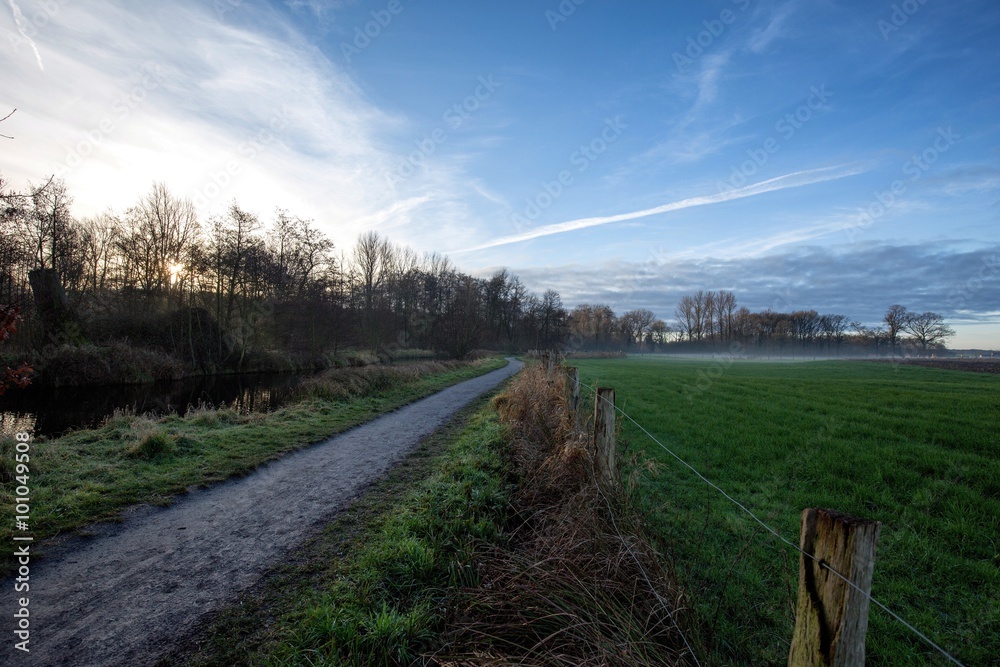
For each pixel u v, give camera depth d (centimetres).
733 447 842
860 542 163
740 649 310
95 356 1870
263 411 1402
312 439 915
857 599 163
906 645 329
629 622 278
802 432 960
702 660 267
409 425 1103
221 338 2672
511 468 632
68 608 343
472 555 393
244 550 442
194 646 303
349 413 1228
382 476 686
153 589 371
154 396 1694
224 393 1841
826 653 168
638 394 1631
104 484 592
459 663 268
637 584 319
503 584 343
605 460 456
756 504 577
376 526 495
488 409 1239
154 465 689
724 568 412
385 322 4747
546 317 7338
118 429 865
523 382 1043
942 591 387
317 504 568
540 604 309
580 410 668
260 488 630
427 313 5759
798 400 1480
